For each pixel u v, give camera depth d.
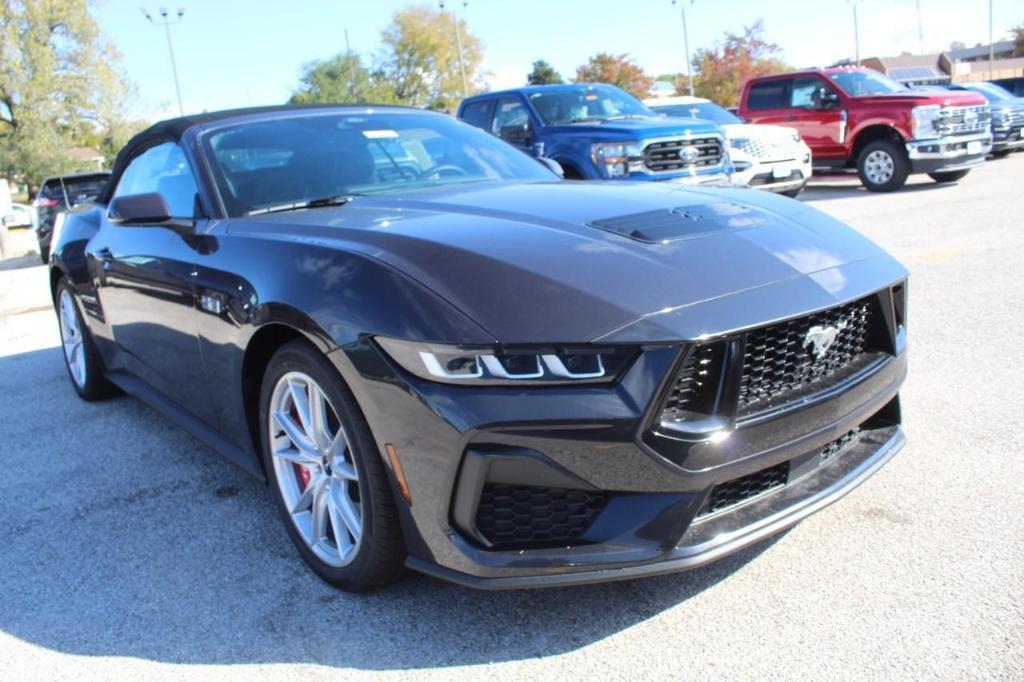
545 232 2.53
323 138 3.67
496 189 3.26
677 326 2.12
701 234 2.56
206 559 2.94
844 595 2.42
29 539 3.20
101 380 4.83
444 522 2.20
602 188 3.21
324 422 2.58
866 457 2.66
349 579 2.57
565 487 2.11
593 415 2.05
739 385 2.20
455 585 2.63
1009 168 14.97
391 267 2.37
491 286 2.21
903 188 13.29
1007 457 3.21
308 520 2.75
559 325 2.10
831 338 2.42
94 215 4.58
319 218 2.93
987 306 5.41
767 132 11.61
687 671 2.14
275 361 2.70
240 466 3.14
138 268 3.63
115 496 3.56
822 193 13.86
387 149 3.69
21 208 31.84
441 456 2.14
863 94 13.47
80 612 2.65
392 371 2.20
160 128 3.99
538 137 9.65
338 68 76.69
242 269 2.84
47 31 36.91
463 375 2.11
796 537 2.76
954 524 2.75
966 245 7.50
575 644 2.30
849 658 2.14
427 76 75.38
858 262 2.66
